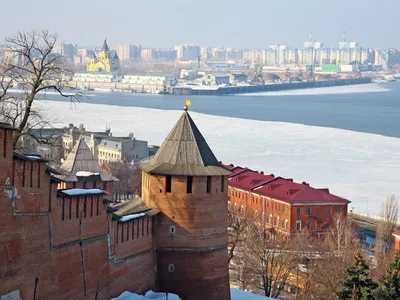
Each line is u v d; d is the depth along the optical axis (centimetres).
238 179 18850
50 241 6400
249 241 11831
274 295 11325
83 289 6950
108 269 7369
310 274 11231
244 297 9438
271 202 17225
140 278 7969
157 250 8250
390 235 15475
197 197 8219
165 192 8225
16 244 5984
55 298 6494
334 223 15912
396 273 8112
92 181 11694
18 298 6006
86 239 7000
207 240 8275
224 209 8412
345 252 11831
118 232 7562
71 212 6750
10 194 5897
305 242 13238
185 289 8250
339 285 10188
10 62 9538
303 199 16612
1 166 5772
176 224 8225
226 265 8462
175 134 8431
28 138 12462
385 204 18112
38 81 8288
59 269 6569
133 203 8506
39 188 6234
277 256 11969
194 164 8262
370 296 8262
